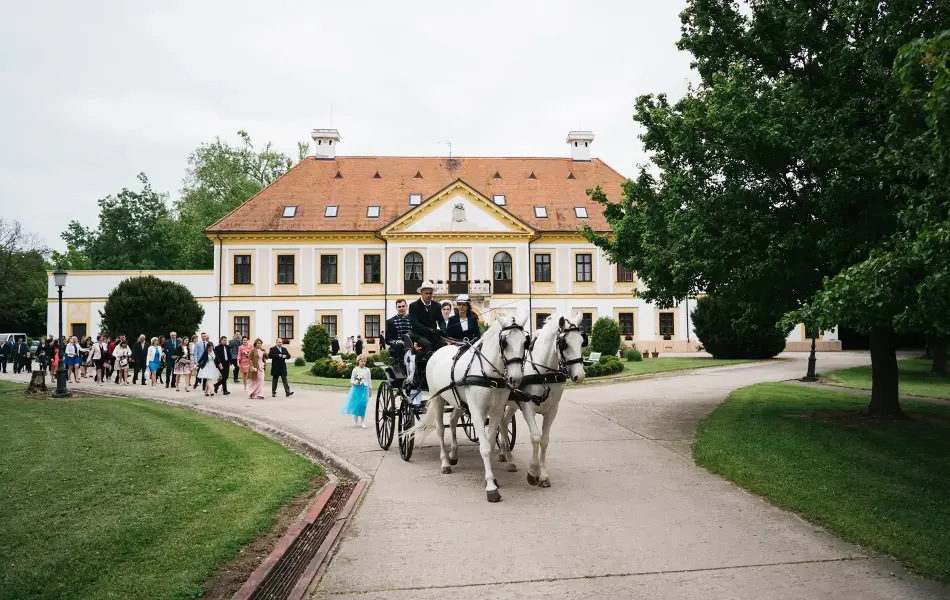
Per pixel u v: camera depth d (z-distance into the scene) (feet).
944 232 16.92
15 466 29.63
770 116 32.35
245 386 70.33
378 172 160.86
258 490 24.90
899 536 19.74
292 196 153.58
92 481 26.45
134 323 112.78
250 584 15.84
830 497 23.88
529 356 27.07
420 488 26.55
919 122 23.11
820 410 44.88
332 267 148.15
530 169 163.84
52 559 17.38
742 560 18.26
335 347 113.60
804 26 35.76
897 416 41.19
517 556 18.61
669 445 35.65
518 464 31.22
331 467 32.01
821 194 33.73
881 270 21.75
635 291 48.55
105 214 216.13
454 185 147.02
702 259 35.63
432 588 16.43
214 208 185.68
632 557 18.51
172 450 33.65
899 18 23.80
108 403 57.31
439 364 28.73
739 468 28.58
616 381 74.23
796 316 27.09
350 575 17.33
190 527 20.16
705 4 41.19
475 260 147.54
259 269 147.43
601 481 27.61
